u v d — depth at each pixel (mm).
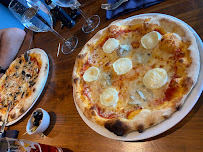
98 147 306
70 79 430
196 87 245
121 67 336
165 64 298
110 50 369
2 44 681
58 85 445
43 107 437
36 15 411
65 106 398
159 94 280
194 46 270
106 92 321
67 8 560
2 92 573
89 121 317
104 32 400
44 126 377
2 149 269
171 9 343
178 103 241
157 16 337
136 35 357
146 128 254
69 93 411
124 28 380
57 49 516
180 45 289
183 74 265
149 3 374
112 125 271
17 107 474
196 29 298
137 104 290
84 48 414
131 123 261
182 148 233
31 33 665
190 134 234
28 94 470
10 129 469
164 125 243
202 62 257
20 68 586
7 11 1110
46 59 499
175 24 307
